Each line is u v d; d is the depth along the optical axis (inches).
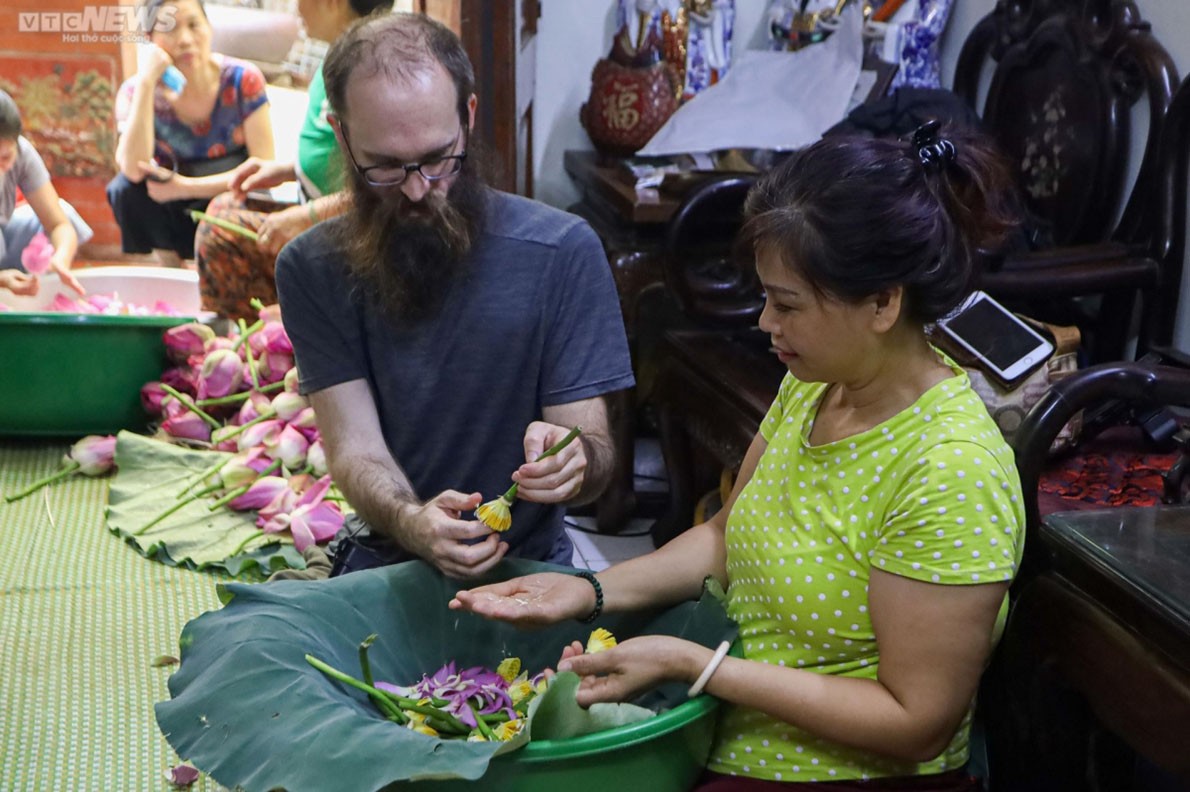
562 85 135.4
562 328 68.6
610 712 51.6
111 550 102.0
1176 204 93.0
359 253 65.6
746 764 56.2
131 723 79.4
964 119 105.5
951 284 51.4
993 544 49.9
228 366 112.1
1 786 72.7
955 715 51.4
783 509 55.8
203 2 113.1
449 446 70.4
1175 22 98.4
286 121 119.0
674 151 116.0
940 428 51.7
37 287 118.7
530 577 60.9
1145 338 94.5
